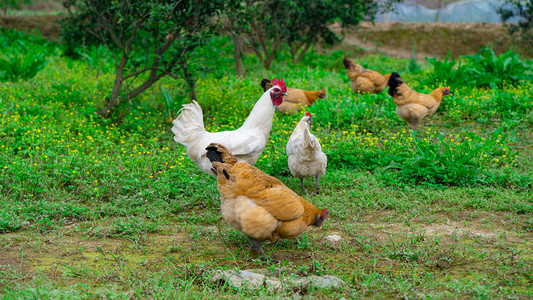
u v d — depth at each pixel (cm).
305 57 2038
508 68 1450
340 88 1408
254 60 1875
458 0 2666
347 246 513
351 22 1773
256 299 380
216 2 929
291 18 1778
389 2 1820
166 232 562
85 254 489
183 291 405
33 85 1246
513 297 380
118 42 1020
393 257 484
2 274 426
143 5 905
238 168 452
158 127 1033
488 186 725
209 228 562
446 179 726
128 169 746
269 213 447
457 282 409
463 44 2258
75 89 1217
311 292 398
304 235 529
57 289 393
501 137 922
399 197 688
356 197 676
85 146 855
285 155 821
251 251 508
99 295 388
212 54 1717
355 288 414
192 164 786
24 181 684
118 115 1058
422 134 1012
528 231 554
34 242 513
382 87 1333
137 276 432
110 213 617
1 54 1555
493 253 485
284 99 1130
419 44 2288
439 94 1001
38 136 842
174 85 1348
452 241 523
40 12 2330
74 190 696
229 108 1148
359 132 999
